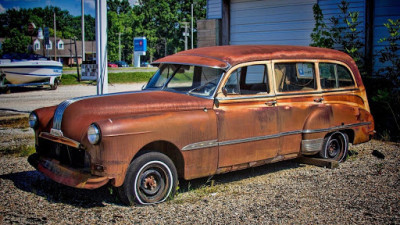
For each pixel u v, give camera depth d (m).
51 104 15.57
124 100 4.89
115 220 4.23
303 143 6.08
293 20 11.73
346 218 4.36
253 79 5.58
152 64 6.08
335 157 6.78
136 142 4.44
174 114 4.80
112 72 40.06
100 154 4.31
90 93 20.98
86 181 4.33
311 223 4.22
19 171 6.15
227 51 5.64
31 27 82.88
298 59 6.08
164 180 4.80
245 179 5.91
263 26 12.30
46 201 4.80
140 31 108.88
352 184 5.59
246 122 5.35
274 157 5.78
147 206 4.64
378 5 10.32
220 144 5.12
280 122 5.74
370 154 7.46
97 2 9.30
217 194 5.18
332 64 6.63
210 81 5.26
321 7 11.18
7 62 21.30
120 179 4.39
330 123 6.36
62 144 4.86
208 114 5.04
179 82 5.50
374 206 4.73
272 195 5.14
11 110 13.70
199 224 4.16
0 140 8.66
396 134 9.11
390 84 9.63
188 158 4.86
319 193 5.21
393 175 6.05
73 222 4.16
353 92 6.88
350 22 10.73
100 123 4.31
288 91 5.93
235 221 4.26
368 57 10.27
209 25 12.98
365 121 7.00
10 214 4.36
